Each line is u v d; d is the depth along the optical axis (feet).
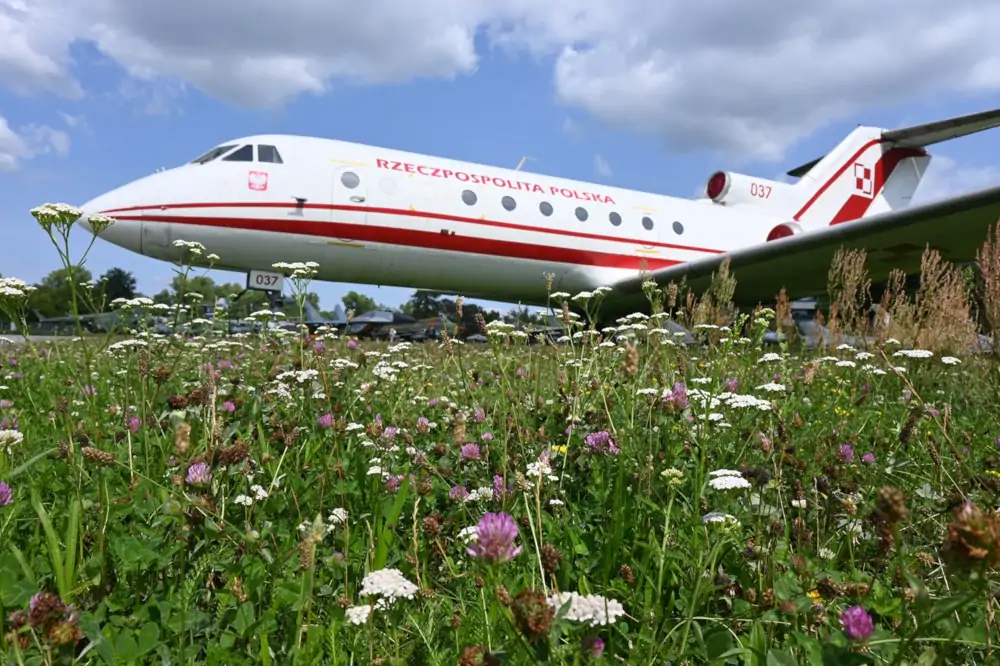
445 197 43.73
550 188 49.32
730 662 4.14
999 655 4.05
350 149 42.34
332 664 3.90
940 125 66.23
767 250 42.27
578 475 7.48
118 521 5.70
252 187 38.60
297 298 11.59
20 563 4.42
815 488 6.29
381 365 10.11
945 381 13.74
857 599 4.69
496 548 2.84
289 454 7.64
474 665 3.19
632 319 13.51
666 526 4.88
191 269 14.05
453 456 8.03
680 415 7.27
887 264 42.80
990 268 14.17
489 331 8.59
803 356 16.93
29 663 3.42
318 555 5.38
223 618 4.50
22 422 9.48
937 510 6.47
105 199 36.86
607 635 4.42
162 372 8.20
